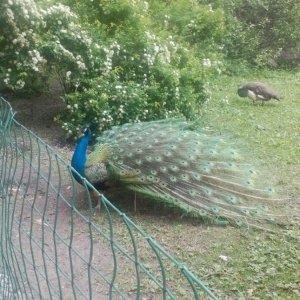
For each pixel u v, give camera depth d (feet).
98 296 8.34
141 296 8.34
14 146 6.48
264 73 28.37
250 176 11.25
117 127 12.43
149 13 19.35
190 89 17.01
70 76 15.79
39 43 15.47
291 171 13.91
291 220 10.99
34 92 18.28
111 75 15.79
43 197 11.82
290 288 8.56
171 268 9.12
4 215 6.57
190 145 11.35
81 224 10.75
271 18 30.94
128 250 9.76
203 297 8.28
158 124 12.33
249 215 10.83
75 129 15.47
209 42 21.27
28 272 8.56
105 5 16.80
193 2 21.75
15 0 15.20
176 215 11.23
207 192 10.90
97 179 11.20
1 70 15.99
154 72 16.25
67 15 15.92
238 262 9.37
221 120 18.83
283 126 18.28
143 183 11.00
